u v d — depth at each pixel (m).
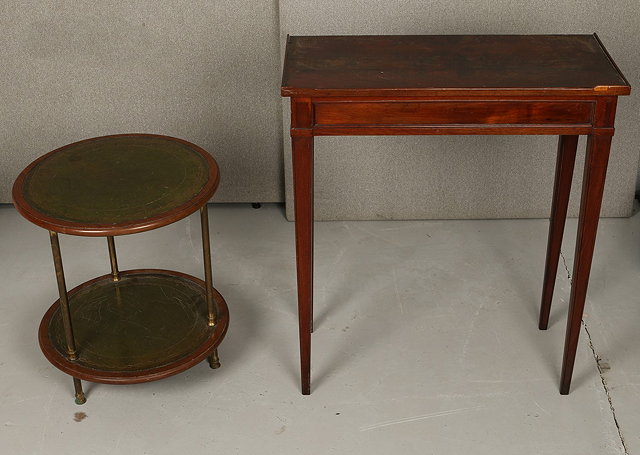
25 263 3.34
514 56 2.49
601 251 3.36
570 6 3.14
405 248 3.39
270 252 3.39
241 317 3.05
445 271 3.26
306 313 2.56
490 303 3.09
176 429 2.59
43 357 2.88
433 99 2.30
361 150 3.39
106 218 2.36
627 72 3.24
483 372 2.78
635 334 2.93
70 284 3.21
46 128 3.47
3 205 3.70
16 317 3.05
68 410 2.66
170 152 2.68
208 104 3.41
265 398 2.69
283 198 3.62
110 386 2.75
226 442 2.54
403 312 3.05
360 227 3.53
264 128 3.45
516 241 3.43
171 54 3.31
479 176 3.45
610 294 3.12
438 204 3.52
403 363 2.82
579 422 2.59
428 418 2.61
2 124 3.46
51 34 3.27
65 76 3.36
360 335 2.95
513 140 3.36
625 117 3.32
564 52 2.52
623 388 2.71
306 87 2.28
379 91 2.27
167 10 3.22
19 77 3.36
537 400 2.67
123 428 2.59
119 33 3.26
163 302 2.93
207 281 2.72
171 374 2.62
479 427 2.57
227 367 2.82
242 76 3.35
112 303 2.93
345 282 3.21
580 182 3.47
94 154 2.67
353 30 3.19
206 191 2.47
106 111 3.43
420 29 3.19
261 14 3.23
